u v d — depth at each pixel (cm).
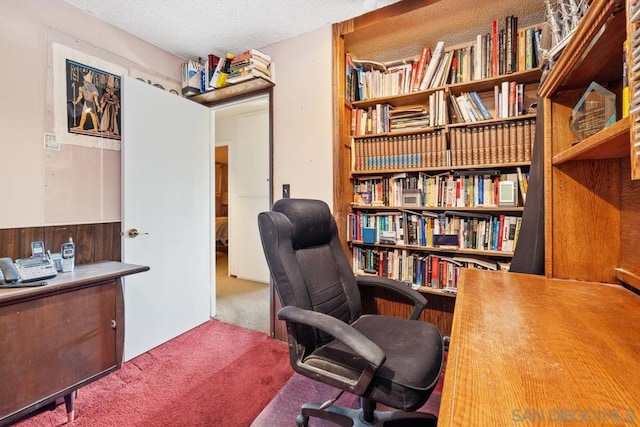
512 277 127
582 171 121
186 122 252
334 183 213
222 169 681
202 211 269
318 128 221
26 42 173
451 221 197
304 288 129
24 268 146
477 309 91
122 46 221
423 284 206
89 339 154
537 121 142
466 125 188
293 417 148
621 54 95
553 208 125
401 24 198
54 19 185
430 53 208
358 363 110
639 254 105
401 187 212
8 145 167
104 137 210
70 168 193
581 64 102
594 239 121
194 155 260
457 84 192
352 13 203
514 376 57
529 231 142
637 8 63
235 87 242
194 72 255
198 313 261
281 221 134
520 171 179
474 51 191
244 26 217
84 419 148
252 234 414
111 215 214
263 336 240
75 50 195
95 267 181
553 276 125
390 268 216
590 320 82
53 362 140
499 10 183
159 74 248
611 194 118
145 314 218
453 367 61
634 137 65
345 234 220
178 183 245
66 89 191
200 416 149
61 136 188
